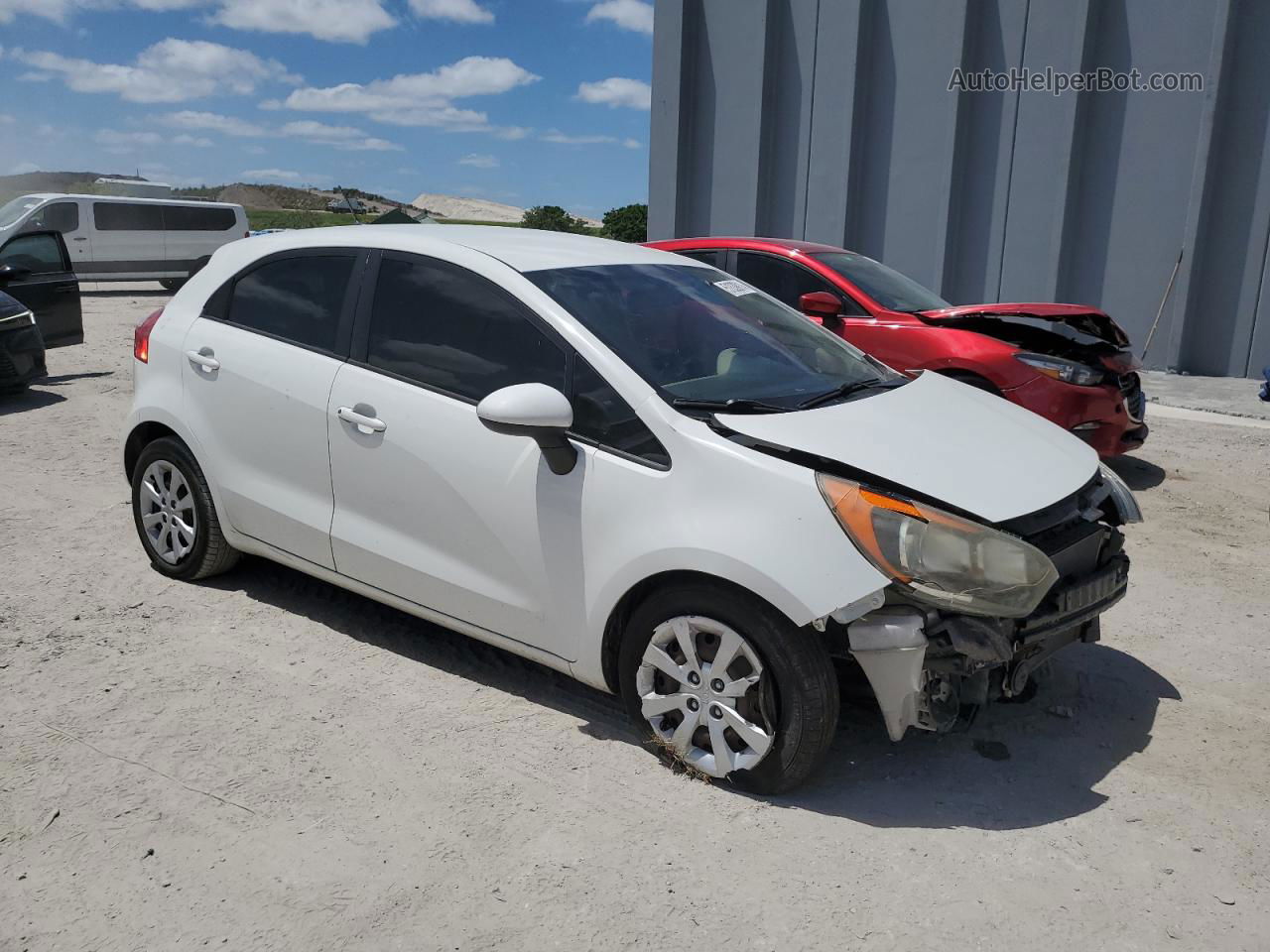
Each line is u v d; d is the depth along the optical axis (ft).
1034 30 41.37
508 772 10.50
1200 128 38.58
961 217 44.55
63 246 35.32
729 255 24.79
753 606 9.59
